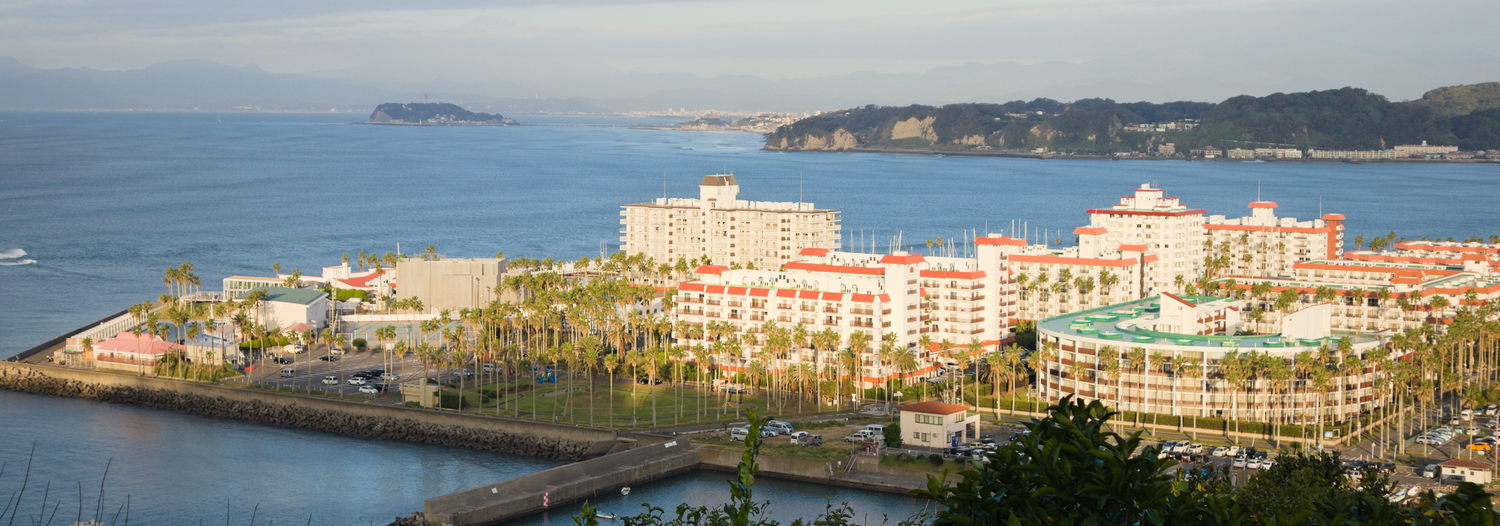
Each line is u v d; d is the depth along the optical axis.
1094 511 76.81
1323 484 148.75
